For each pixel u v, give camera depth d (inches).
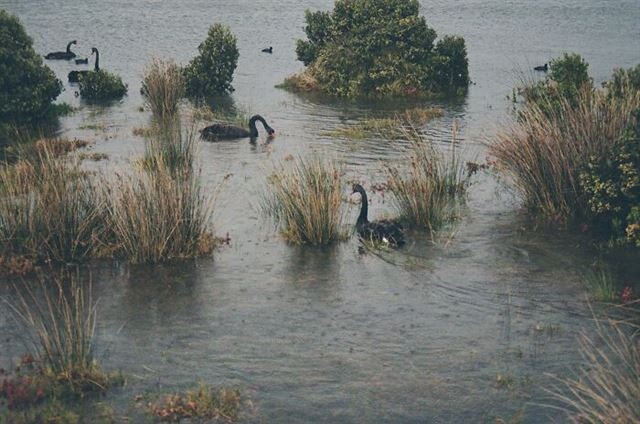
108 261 967.6
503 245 1010.1
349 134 1614.2
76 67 2512.3
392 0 2137.1
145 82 1919.3
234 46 2095.2
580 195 1090.1
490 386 695.7
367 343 773.3
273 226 1083.9
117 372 713.0
